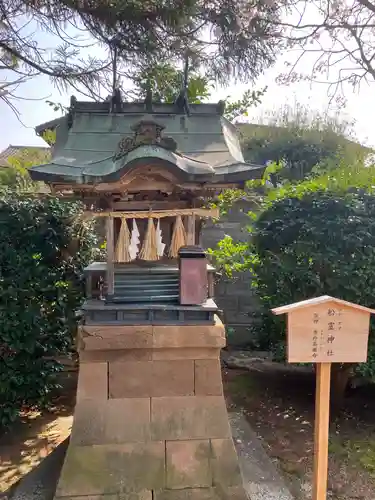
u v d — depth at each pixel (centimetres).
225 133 320
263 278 430
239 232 627
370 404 435
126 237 288
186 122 322
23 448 363
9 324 374
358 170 489
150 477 277
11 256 395
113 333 277
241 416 410
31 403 417
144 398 282
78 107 329
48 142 493
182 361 284
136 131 266
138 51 378
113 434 278
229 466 281
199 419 283
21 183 575
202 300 289
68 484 272
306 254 390
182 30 377
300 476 320
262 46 404
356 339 238
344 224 378
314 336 235
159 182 274
